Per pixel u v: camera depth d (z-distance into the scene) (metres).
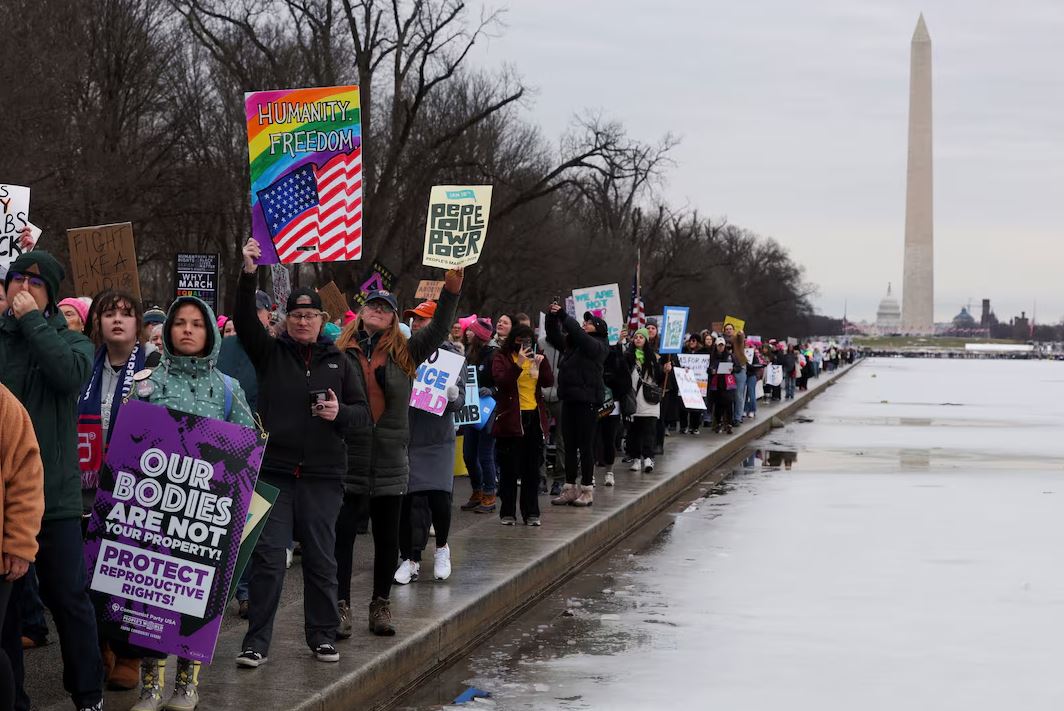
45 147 34.38
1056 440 33.94
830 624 11.19
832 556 14.83
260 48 47.97
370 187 51.59
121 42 44.34
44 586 6.95
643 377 21.86
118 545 7.27
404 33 50.75
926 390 72.00
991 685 9.20
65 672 7.04
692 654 10.07
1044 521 17.83
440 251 9.95
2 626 6.32
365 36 50.81
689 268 106.69
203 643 7.21
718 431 32.59
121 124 45.25
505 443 15.12
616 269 85.19
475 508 16.69
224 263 52.94
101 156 39.47
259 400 8.41
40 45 35.22
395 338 9.47
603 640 10.57
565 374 16.77
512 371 14.68
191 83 50.78
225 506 7.23
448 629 10.00
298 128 9.95
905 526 17.33
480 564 12.38
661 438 25.48
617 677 9.37
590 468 16.89
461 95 62.94
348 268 50.31
